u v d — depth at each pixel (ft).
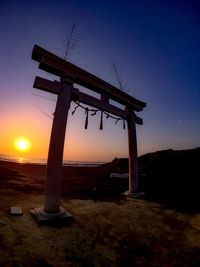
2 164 60.29
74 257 10.23
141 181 36.88
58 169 15.90
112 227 15.26
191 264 10.59
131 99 26.45
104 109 22.02
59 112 16.71
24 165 65.82
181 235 14.53
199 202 24.07
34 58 16.67
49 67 16.83
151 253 11.64
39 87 16.15
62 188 30.96
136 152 27.22
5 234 11.84
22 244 10.87
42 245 11.09
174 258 11.18
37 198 23.35
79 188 31.04
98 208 20.10
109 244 12.32
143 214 19.10
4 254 9.49
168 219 18.07
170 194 28.27
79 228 14.37
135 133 27.53
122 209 20.27
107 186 33.65
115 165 37.50
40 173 57.57
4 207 17.97
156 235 14.32
